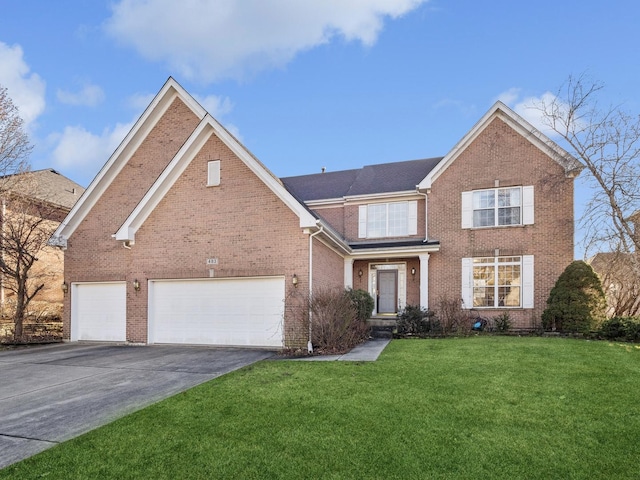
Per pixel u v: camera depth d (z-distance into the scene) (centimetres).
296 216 1288
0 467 451
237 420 581
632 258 1373
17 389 805
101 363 1069
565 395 669
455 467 433
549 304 1446
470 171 1722
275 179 1416
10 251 1686
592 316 1341
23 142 1916
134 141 1662
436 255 1730
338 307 1219
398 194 1867
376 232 1928
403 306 1825
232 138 1361
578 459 450
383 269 1895
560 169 1600
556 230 1580
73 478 422
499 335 1427
